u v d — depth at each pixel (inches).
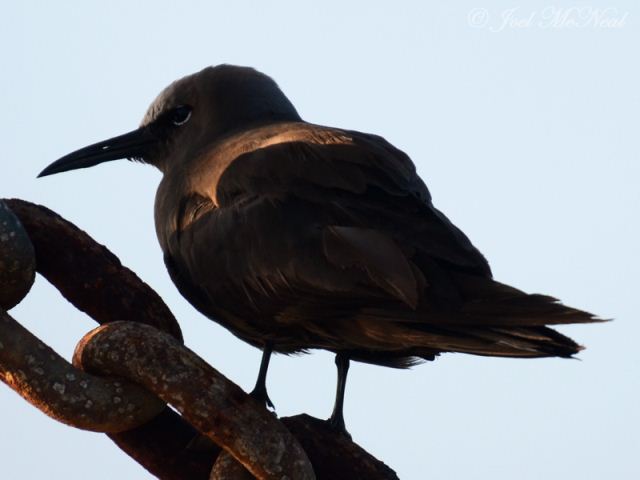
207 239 469.4
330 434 331.3
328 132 476.1
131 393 298.5
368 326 428.5
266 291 446.3
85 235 338.0
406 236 418.6
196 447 313.7
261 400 466.9
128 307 333.1
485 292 389.1
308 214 439.8
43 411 291.7
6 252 298.2
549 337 363.9
